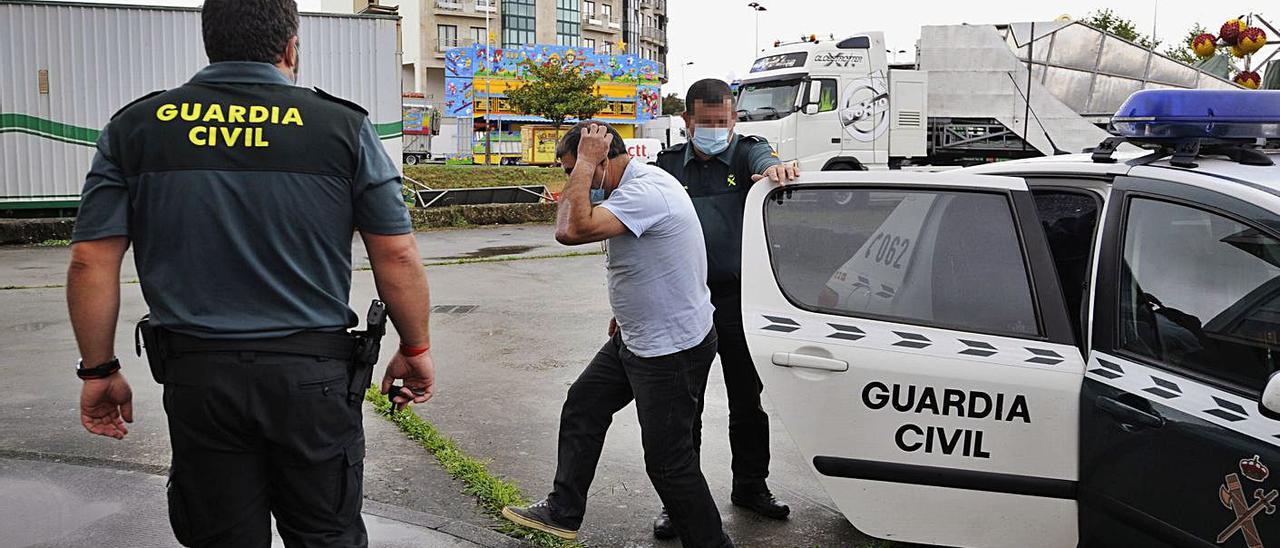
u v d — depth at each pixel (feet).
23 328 25.57
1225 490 8.46
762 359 10.77
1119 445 9.41
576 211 9.96
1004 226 10.77
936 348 10.37
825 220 11.23
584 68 188.24
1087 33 63.31
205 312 7.49
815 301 10.97
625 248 10.47
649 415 10.80
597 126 10.28
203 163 7.45
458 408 18.39
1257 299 8.87
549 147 158.10
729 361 12.82
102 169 7.57
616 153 10.61
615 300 10.74
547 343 24.29
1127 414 9.31
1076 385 9.93
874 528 10.69
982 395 10.13
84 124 51.55
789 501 13.84
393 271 8.04
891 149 62.80
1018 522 10.25
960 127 65.00
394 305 8.15
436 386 20.01
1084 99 64.13
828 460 10.67
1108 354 9.84
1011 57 63.67
